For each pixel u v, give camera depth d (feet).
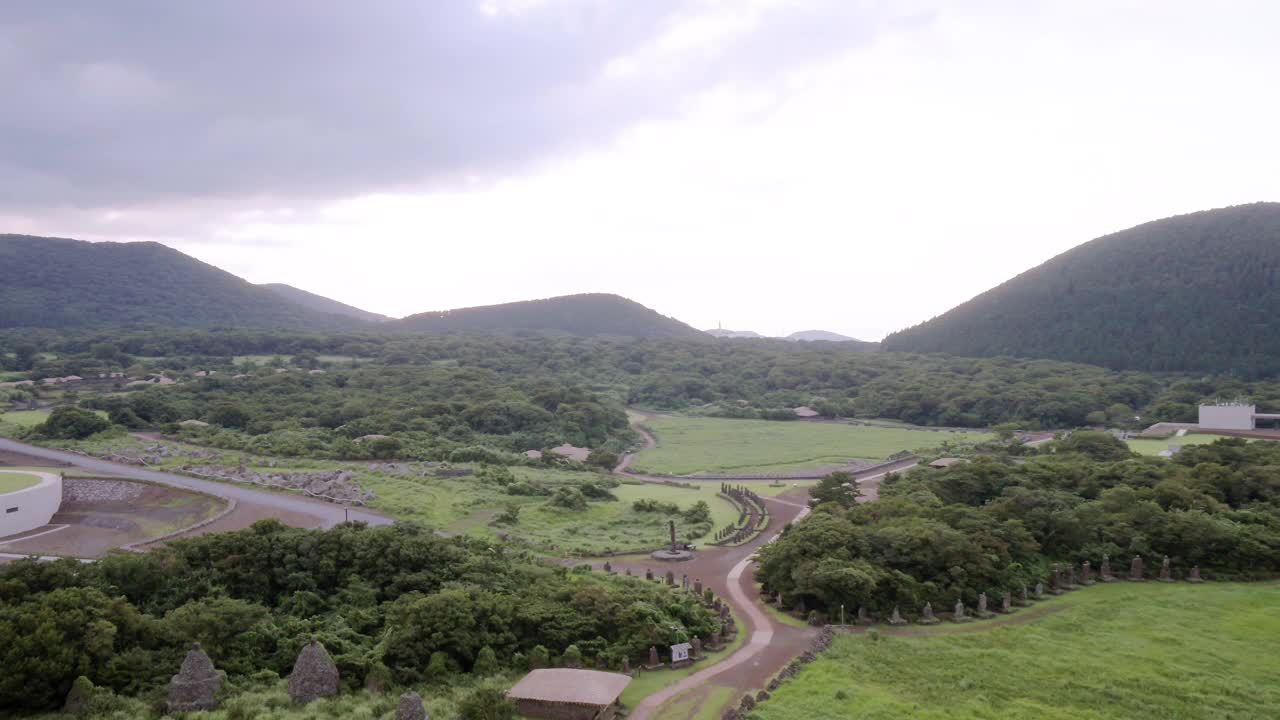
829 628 209.87
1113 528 266.98
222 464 421.59
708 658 190.70
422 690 163.12
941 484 337.11
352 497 355.97
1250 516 277.44
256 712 145.07
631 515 360.07
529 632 190.08
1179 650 196.54
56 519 328.70
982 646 200.23
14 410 574.56
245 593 208.95
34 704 142.92
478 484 396.37
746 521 346.74
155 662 158.81
